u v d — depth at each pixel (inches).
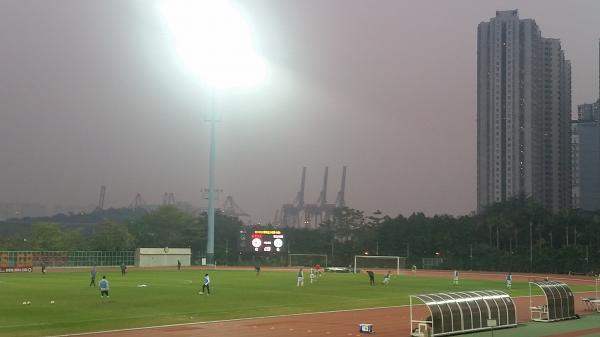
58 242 7755.9
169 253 6501.0
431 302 1624.0
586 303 2452.0
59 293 2787.9
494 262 6501.0
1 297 2576.3
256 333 1635.1
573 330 1761.8
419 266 6884.8
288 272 5315.0
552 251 6594.5
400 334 1648.6
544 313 2016.5
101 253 6269.7
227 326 1760.6
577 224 7731.3
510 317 1829.5
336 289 3257.9
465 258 7096.5
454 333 1646.2
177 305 2303.2
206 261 6530.5
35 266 5816.9
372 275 3720.5
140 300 2474.2
